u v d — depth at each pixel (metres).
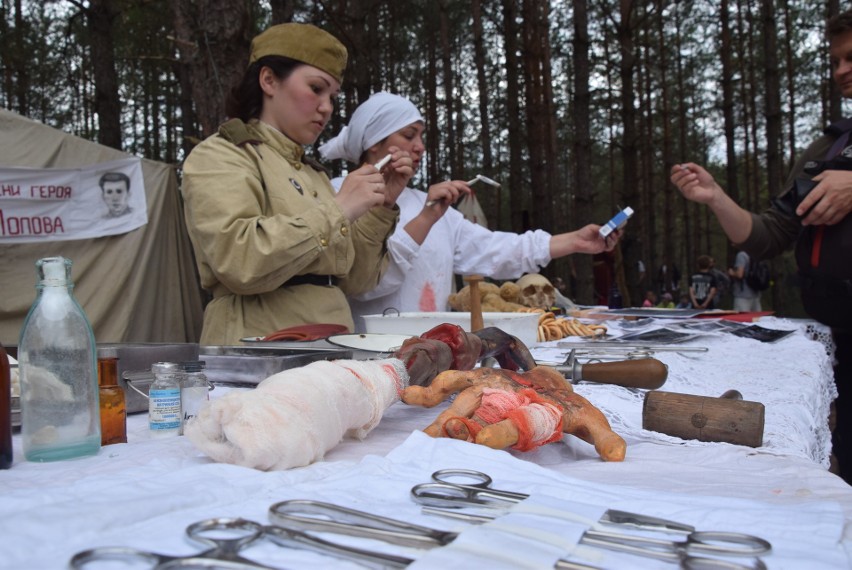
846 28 2.83
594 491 0.76
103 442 1.06
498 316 2.20
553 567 0.49
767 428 1.18
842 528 0.62
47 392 0.96
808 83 20.17
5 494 0.71
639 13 17.16
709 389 1.58
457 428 0.97
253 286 2.14
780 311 12.88
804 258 2.88
